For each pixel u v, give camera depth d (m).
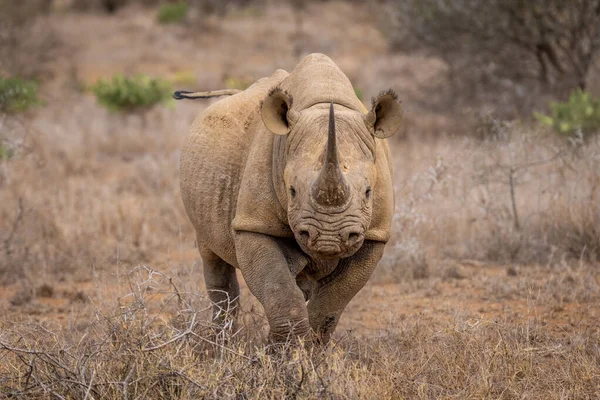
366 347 22.94
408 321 26.23
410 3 67.50
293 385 18.44
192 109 74.62
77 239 37.97
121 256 36.19
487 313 27.94
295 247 21.03
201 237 24.62
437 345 22.69
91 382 17.81
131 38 124.88
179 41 123.12
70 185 46.66
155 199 44.59
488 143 39.56
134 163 55.59
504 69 63.78
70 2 163.12
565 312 27.75
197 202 23.50
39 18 116.69
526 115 58.97
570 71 63.34
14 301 30.64
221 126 23.30
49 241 37.66
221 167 22.75
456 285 32.06
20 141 45.56
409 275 33.00
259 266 20.38
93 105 75.81
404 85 79.50
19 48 84.00
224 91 26.78
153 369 18.52
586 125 46.00
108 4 155.38
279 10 149.12
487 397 19.77
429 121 63.69
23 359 18.98
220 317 24.30
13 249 35.56
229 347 20.45
